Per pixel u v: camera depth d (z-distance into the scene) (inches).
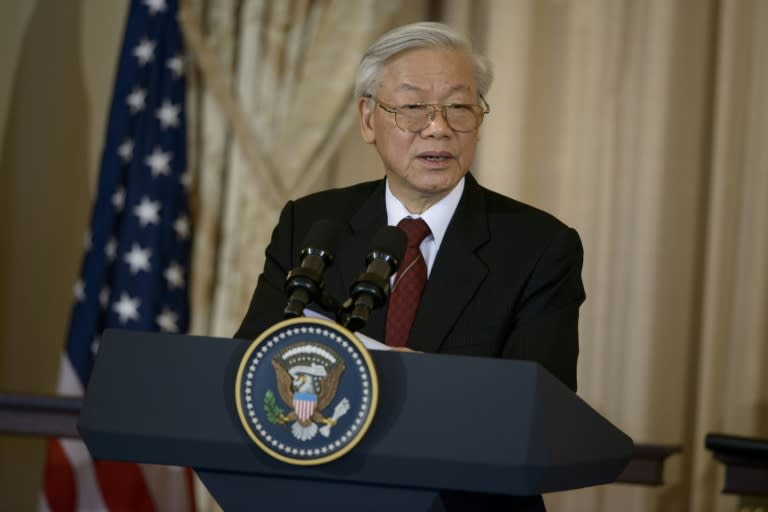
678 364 605.6
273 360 176.6
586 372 611.5
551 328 249.0
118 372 187.8
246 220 615.5
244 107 617.3
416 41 266.5
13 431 564.4
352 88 617.3
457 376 174.1
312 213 289.7
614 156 614.9
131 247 597.6
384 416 174.4
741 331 596.4
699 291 609.6
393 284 262.1
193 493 602.9
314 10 623.8
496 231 269.1
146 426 183.5
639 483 548.4
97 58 663.8
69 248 663.8
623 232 613.3
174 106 613.3
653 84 603.8
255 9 617.9
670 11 604.4
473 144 267.9
